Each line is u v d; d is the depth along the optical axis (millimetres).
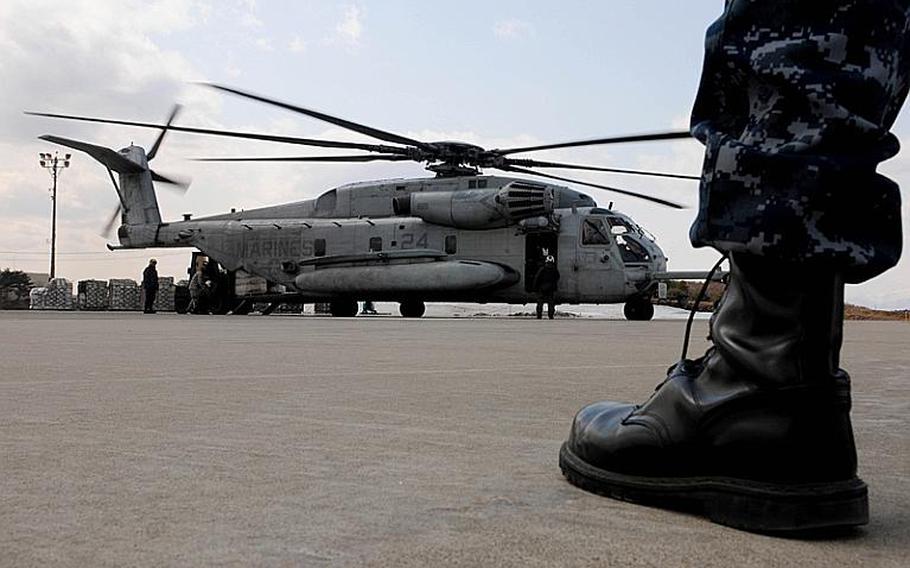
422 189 22203
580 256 20547
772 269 1631
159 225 25625
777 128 1603
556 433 2738
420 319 19266
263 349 6992
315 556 1354
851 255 1553
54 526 1525
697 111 1786
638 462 1788
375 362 5699
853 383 4586
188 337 9008
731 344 1675
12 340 8070
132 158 25672
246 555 1355
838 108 1533
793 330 1624
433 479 1999
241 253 24094
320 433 2682
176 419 2951
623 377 4711
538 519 1638
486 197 20781
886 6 1575
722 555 1429
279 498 1773
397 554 1372
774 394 1626
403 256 21922
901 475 2129
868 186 1582
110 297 40594
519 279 21156
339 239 22719
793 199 1552
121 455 2260
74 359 5656
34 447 2369
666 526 1621
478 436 2664
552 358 6316
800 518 1569
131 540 1437
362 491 1855
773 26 1610
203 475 2008
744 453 1639
